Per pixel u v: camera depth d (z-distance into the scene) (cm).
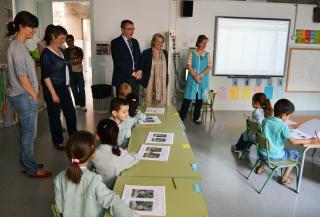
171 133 288
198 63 573
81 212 164
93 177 164
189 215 155
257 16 675
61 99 412
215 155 439
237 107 712
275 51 693
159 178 196
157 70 535
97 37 654
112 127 212
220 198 320
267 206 307
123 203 156
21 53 293
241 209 299
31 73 303
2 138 481
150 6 647
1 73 517
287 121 384
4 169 373
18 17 289
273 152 330
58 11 998
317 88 728
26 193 319
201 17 662
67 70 410
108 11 644
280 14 680
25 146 332
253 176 373
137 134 284
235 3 664
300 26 691
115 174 204
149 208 160
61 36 384
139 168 210
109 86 641
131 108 316
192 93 577
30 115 315
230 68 690
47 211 289
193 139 506
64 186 166
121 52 466
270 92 716
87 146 165
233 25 669
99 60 664
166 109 389
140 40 659
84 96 658
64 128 534
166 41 658
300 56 704
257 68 696
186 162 222
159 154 236
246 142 431
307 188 347
